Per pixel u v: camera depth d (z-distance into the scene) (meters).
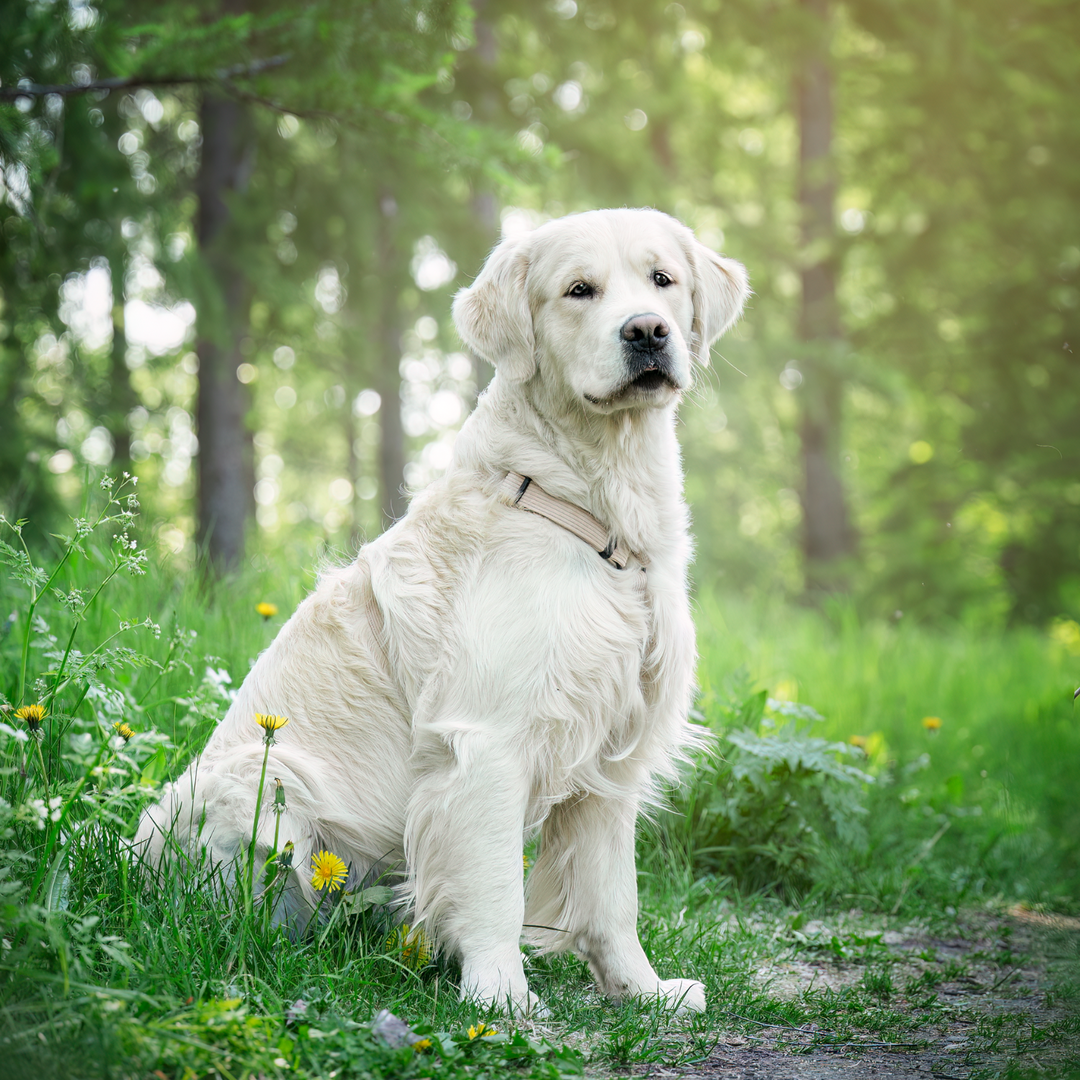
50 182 6.03
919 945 3.64
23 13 5.04
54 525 7.75
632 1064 2.38
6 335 8.41
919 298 14.75
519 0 11.37
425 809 2.68
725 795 4.14
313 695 2.90
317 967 2.55
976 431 15.02
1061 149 13.99
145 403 10.41
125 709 3.06
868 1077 2.34
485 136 5.17
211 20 7.66
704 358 3.21
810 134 14.95
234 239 9.59
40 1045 1.95
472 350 3.01
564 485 2.78
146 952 2.40
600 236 2.93
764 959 3.35
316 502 26.75
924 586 14.17
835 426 13.70
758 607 8.84
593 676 2.66
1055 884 4.40
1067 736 6.57
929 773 5.53
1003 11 13.98
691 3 12.93
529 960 3.01
